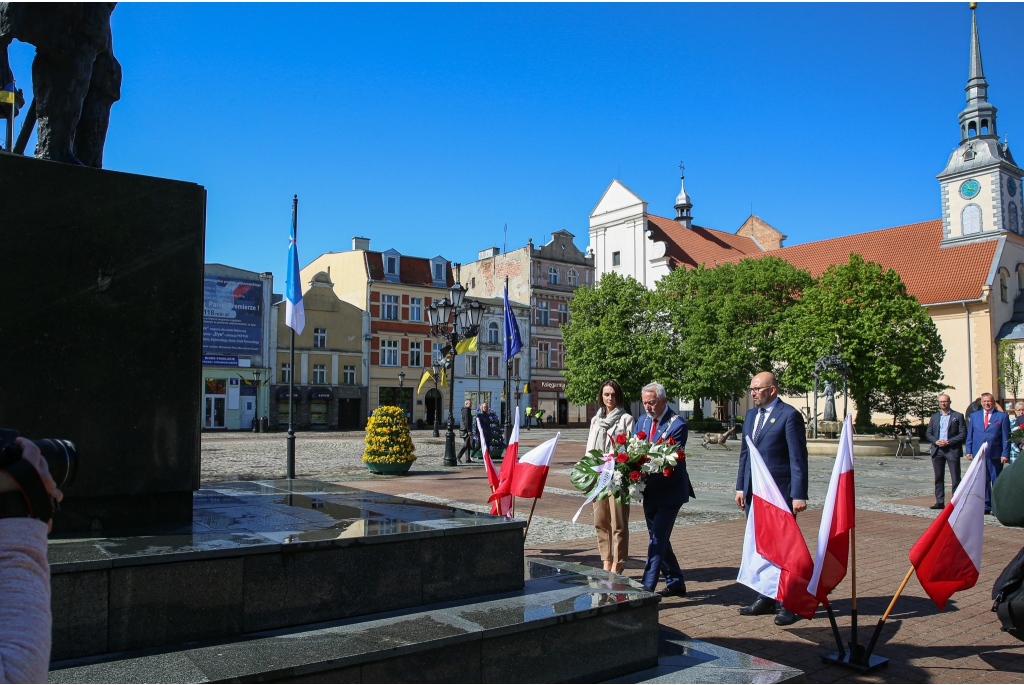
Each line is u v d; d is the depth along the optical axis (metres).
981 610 6.01
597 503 6.40
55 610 2.92
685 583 6.71
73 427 3.83
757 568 4.84
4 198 3.73
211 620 3.23
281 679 2.83
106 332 3.95
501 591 4.11
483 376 52.69
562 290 56.81
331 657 2.96
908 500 13.22
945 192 48.00
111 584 3.03
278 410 44.78
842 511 4.67
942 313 44.91
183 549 3.27
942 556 4.48
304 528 3.88
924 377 34.31
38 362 3.77
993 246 45.47
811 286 38.84
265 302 44.56
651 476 6.02
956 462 11.35
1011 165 46.69
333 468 18.47
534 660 3.53
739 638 5.21
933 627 5.53
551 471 18.30
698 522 10.28
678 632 4.98
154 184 4.14
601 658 3.81
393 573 3.72
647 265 57.56
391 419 16.70
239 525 3.99
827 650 4.96
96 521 3.87
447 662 3.25
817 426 28.42
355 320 48.50
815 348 33.59
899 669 4.62
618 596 4.03
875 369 32.50
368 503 4.98
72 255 3.89
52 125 4.31
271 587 3.38
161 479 4.04
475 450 21.58
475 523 4.09
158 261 4.13
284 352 45.47
